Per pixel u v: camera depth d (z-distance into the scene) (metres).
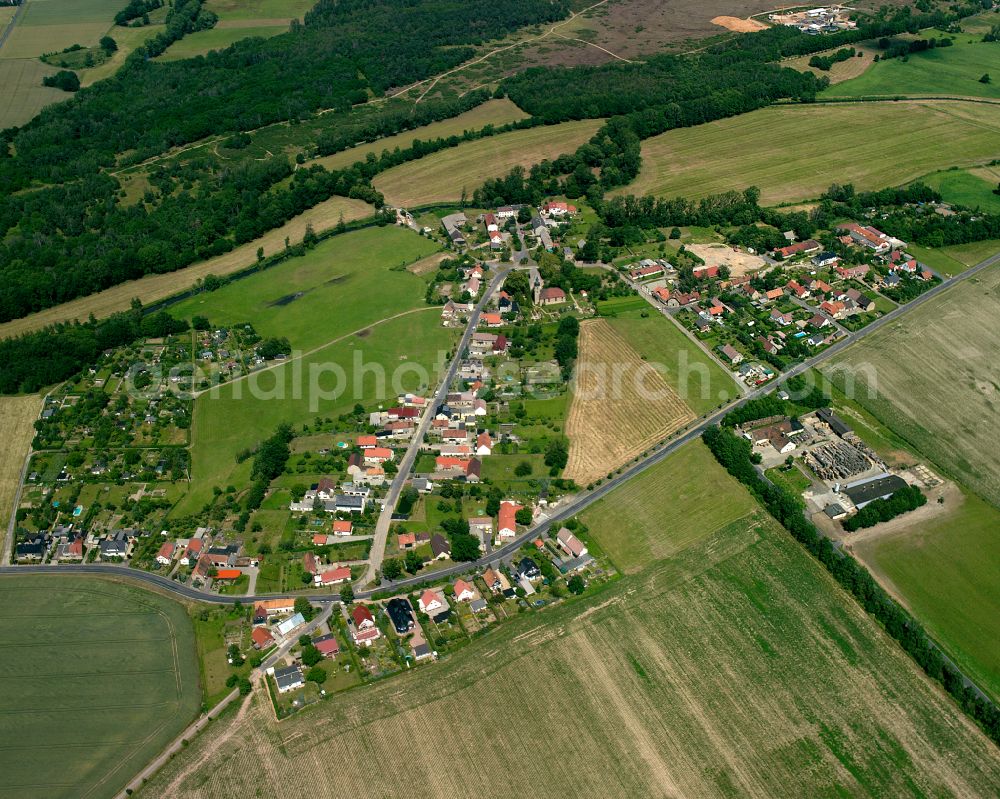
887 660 175.88
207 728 167.38
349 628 184.12
